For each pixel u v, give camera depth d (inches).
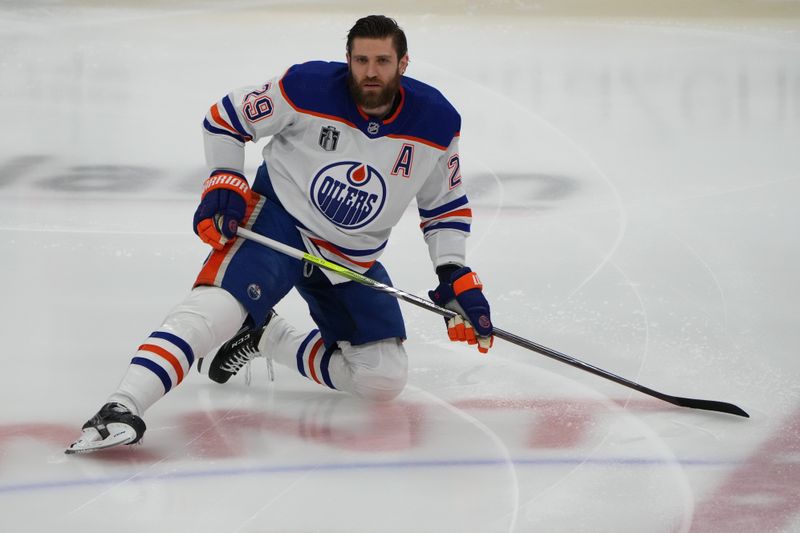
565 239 727.1
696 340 561.9
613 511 384.2
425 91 464.8
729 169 896.3
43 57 1236.5
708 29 1525.6
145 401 423.8
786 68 1288.1
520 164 915.4
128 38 1352.1
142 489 398.6
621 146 968.3
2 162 872.3
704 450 437.7
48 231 717.9
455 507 387.2
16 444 437.7
